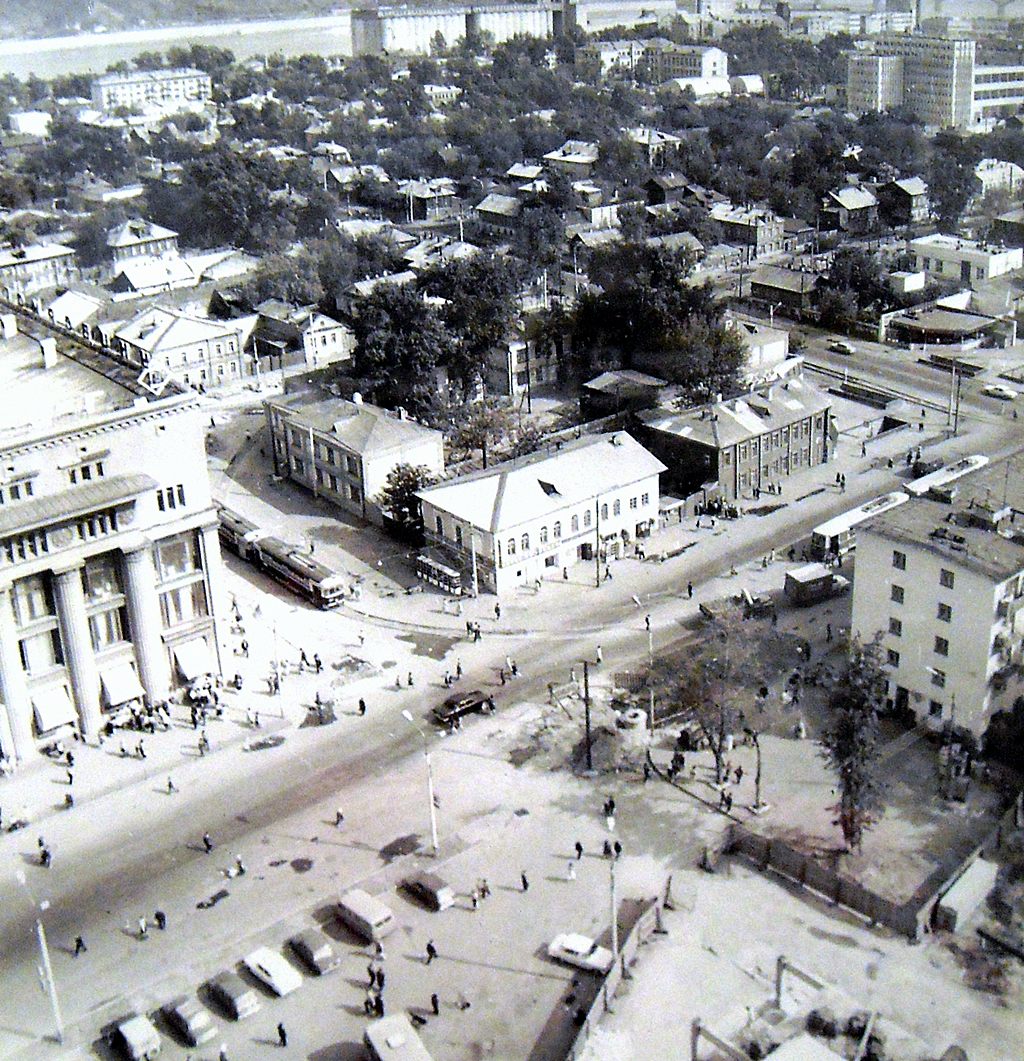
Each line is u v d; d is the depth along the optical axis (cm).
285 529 17925
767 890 10550
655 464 17125
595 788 11988
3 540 12175
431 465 18438
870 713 10750
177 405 13212
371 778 12312
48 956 10206
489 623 15125
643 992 9469
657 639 14525
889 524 12669
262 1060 9044
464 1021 9300
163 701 13650
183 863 11244
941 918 10044
